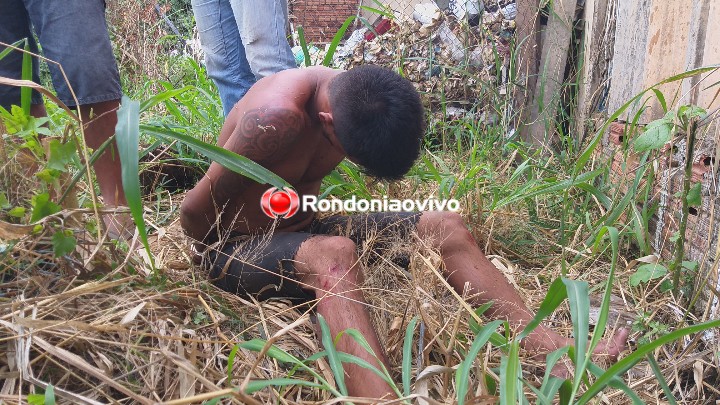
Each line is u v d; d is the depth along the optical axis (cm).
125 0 570
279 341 188
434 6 485
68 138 195
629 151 290
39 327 144
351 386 158
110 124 252
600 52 380
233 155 166
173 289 183
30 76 187
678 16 270
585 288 141
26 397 133
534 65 442
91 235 179
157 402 134
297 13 647
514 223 292
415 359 183
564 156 359
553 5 421
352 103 185
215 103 355
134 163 140
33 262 166
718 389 186
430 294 200
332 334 170
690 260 234
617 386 136
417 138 189
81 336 148
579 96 413
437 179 285
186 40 601
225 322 188
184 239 239
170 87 340
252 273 199
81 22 241
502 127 392
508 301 197
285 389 164
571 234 292
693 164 234
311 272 183
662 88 282
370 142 184
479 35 466
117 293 174
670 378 190
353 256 182
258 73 311
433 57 461
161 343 155
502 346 161
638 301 236
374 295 202
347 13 655
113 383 135
